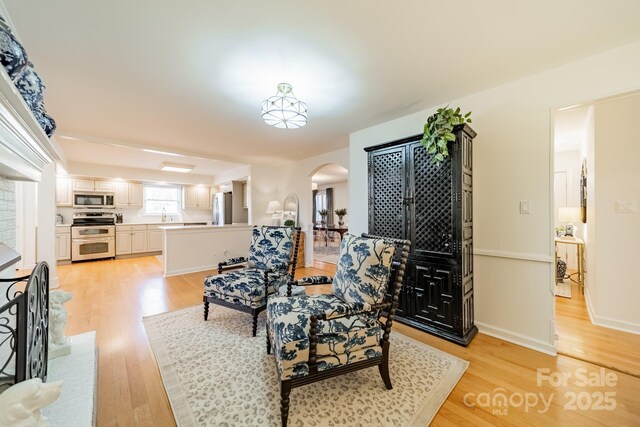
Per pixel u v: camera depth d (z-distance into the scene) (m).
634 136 2.39
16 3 1.33
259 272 2.70
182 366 1.82
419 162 2.46
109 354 1.98
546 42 1.70
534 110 2.10
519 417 1.39
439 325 2.29
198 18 1.47
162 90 2.32
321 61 1.90
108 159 5.13
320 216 10.46
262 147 4.36
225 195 6.38
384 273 1.66
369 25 1.54
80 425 1.23
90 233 5.61
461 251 2.15
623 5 1.38
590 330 2.39
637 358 1.94
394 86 2.28
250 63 1.92
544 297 2.06
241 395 1.55
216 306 3.00
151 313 2.79
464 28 1.56
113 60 1.88
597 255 2.53
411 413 1.41
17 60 1.03
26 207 3.88
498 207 2.29
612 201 2.47
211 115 2.90
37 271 1.19
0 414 0.78
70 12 1.41
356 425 1.33
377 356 1.58
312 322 1.37
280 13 1.44
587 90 1.87
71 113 2.82
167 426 1.33
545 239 2.06
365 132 3.37
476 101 2.40
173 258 4.48
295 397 1.53
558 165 4.42
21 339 0.98
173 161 5.44
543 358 1.95
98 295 3.39
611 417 1.39
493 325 2.32
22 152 1.29
